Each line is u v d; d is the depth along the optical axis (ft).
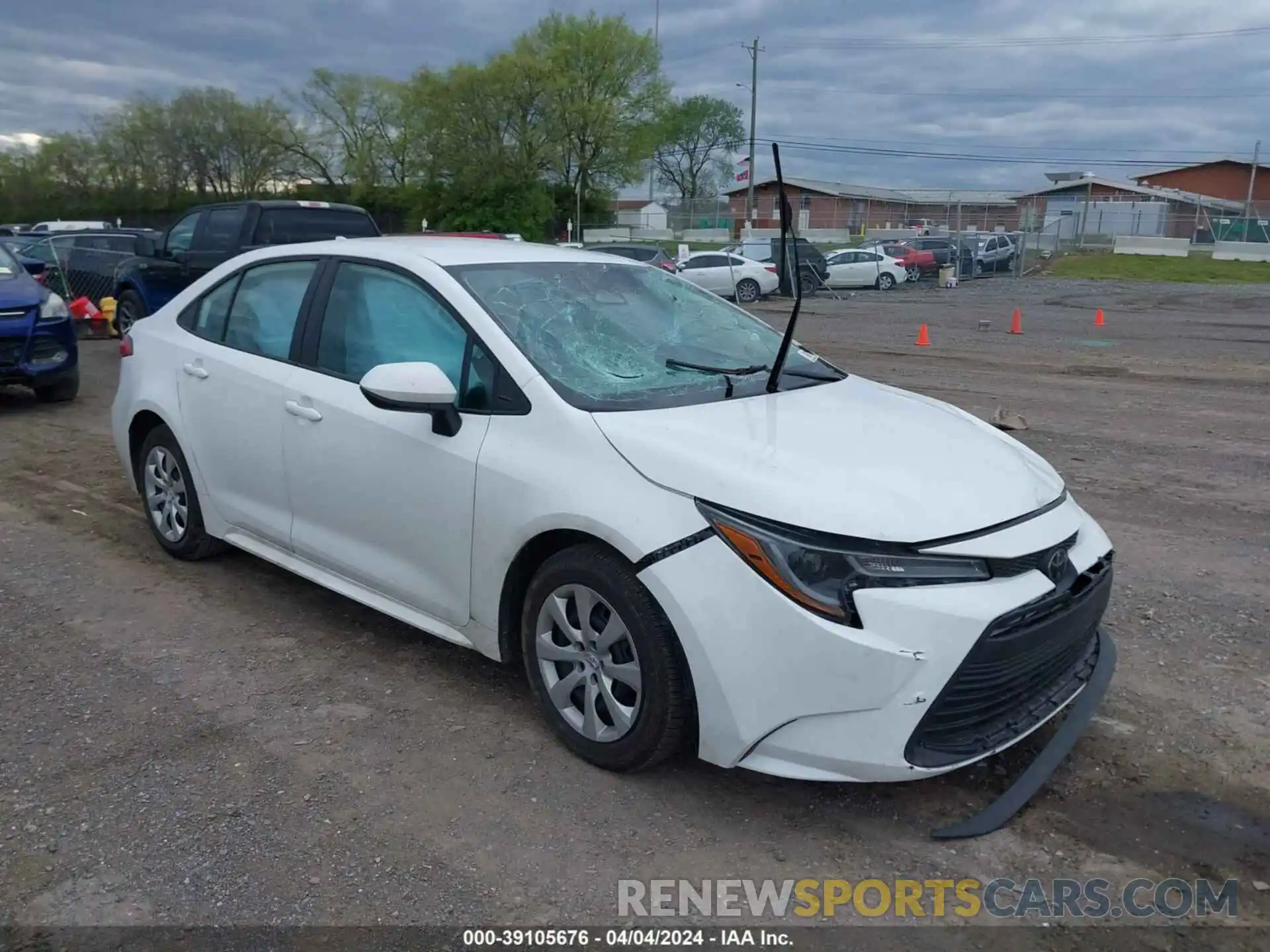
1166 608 16.87
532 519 11.73
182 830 10.74
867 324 70.38
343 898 9.77
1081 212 158.10
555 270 14.74
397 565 13.73
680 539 10.60
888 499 10.58
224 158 220.02
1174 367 46.57
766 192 244.42
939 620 9.97
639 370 13.29
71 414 31.50
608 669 11.48
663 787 11.63
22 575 17.75
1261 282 115.55
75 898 9.71
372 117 200.75
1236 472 25.86
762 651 10.21
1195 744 12.67
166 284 43.93
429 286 13.76
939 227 197.16
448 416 12.62
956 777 11.91
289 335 15.48
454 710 13.29
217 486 16.66
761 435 11.59
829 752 10.17
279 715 13.12
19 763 11.95
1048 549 10.90
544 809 11.20
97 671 14.25
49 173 229.45
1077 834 10.92
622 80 184.85
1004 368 46.55
